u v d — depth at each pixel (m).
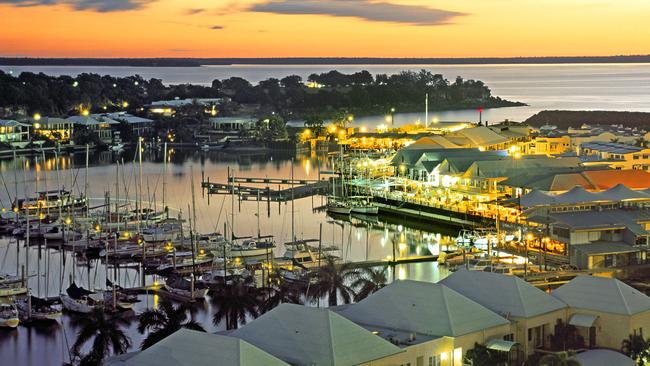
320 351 67.81
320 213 198.62
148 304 113.56
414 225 180.50
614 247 128.12
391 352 69.69
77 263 143.88
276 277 118.56
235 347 64.25
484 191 184.50
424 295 78.31
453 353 73.69
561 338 80.25
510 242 140.25
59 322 106.69
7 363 91.88
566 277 118.25
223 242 147.75
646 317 81.50
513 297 81.44
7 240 165.38
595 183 169.88
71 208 184.12
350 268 115.88
